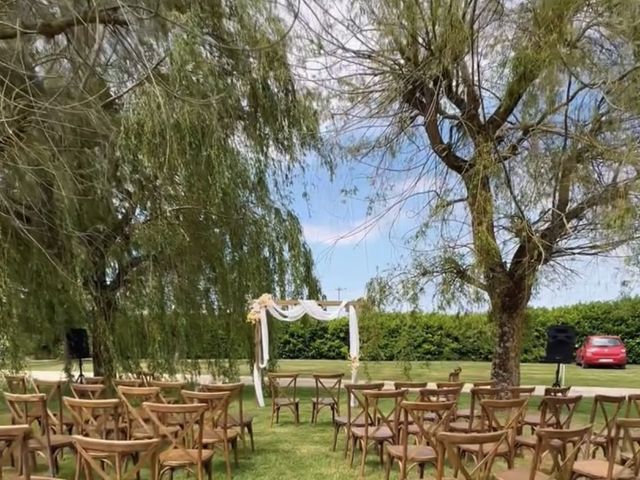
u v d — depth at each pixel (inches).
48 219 312.3
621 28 247.6
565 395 281.7
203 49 326.0
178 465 194.7
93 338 363.3
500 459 245.9
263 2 340.8
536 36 267.0
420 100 315.6
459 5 279.0
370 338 345.1
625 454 204.8
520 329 333.4
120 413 233.1
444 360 698.8
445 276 308.8
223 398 224.5
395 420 230.2
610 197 258.4
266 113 362.0
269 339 444.5
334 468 242.8
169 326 358.3
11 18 267.3
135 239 343.6
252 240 385.4
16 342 323.0
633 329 799.7
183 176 321.1
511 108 290.2
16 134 266.2
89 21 287.0
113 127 312.5
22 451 161.9
